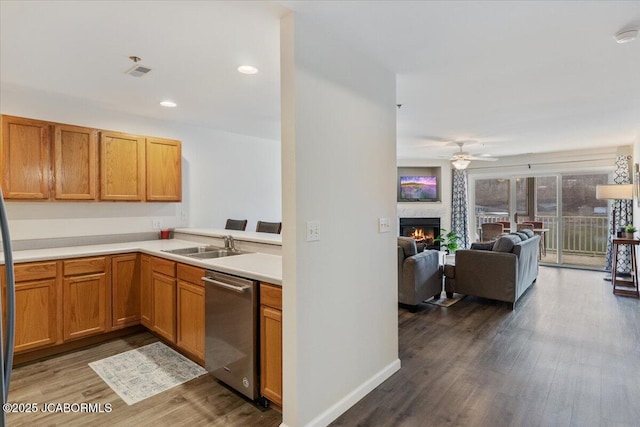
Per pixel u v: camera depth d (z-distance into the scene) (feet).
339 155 7.01
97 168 11.27
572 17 6.22
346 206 7.20
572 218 23.17
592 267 22.09
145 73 8.82
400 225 26.84
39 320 9.15
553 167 22.94
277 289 6.63
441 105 11.89
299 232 6.14
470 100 11.32
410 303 13.33
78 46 7.32
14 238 10.27
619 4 5.81
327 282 6.75
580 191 22.84
